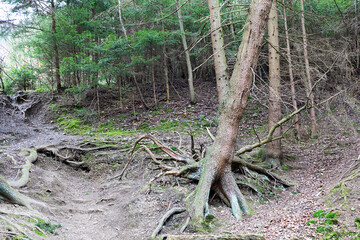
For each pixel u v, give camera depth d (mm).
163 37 17203
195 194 7605
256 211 7410
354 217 5102
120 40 16484
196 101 19359
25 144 13305
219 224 6695
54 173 11328
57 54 20000
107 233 7250
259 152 11305
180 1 18375
